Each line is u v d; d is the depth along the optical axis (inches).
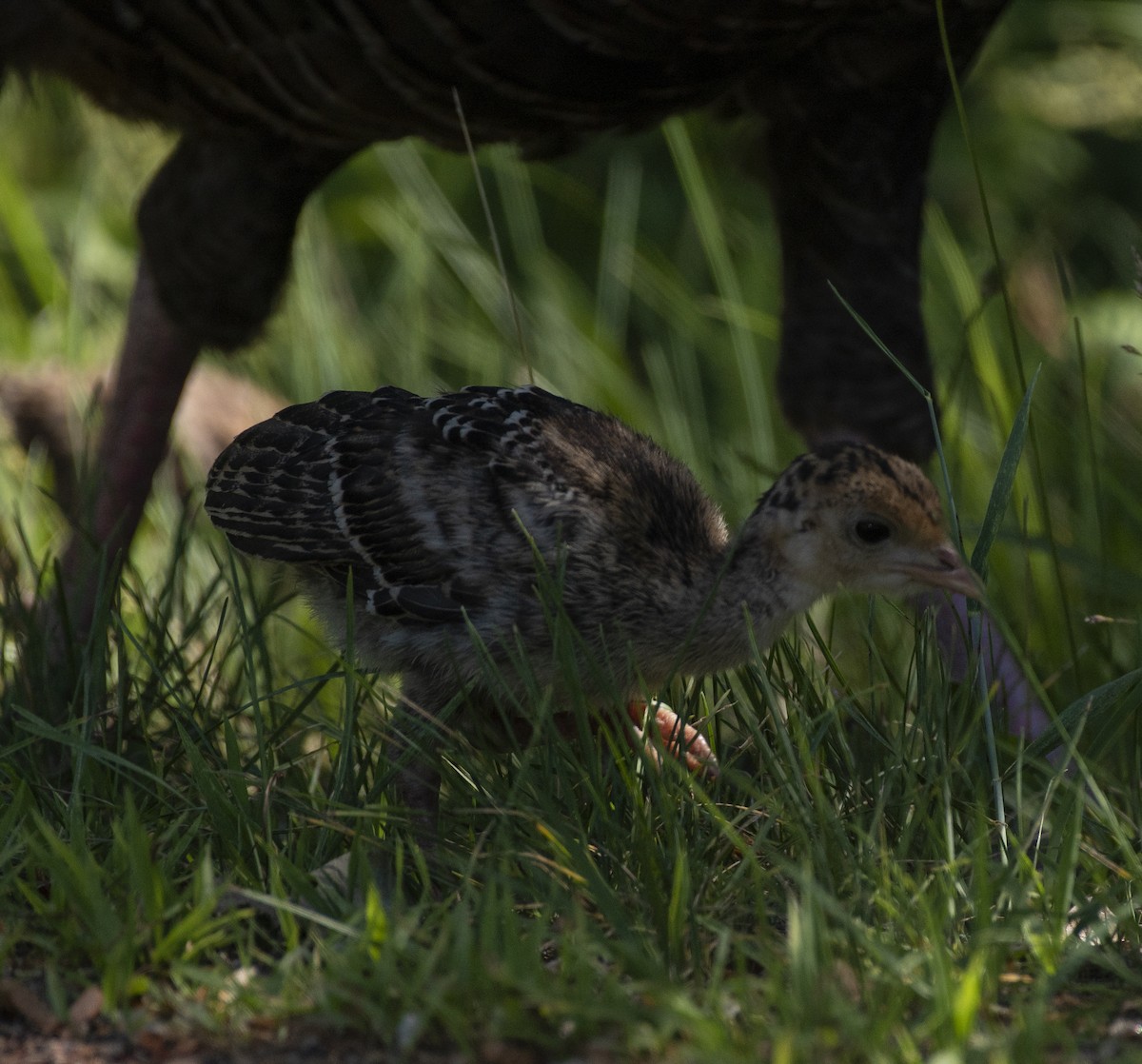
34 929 197.0
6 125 556.7
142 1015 179.3
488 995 173.6
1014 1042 166.7
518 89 264.8
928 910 182.1
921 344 307.0
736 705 236.8
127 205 528.7
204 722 254.5
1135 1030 178.7
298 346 442.9
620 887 205.3
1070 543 373.7
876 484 225.6
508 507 230.7
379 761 232.5
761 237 534.9
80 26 272.8
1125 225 533.0
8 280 509.0
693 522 237.1
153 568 365.1
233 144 297.6
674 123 416.5
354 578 237.3
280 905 186.4
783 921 202.4
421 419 239.0
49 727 224.5
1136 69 554.3
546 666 233.1
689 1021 167.8
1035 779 254.2
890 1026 166.1
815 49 281.3
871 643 245.6
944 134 559.8
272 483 242.8
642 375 537.3
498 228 578.6
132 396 323.3
